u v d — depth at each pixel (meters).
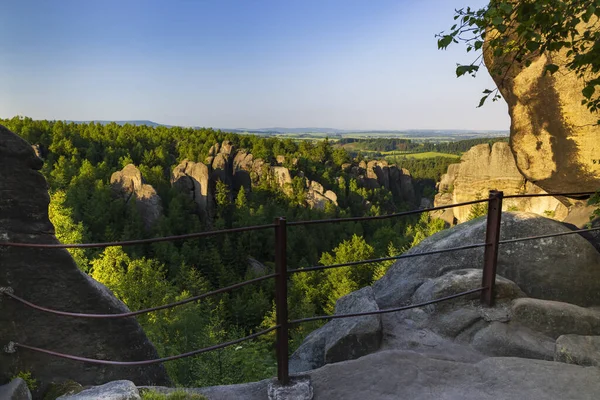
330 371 3.51
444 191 81.06
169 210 77.00
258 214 83.12
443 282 5.05
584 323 4.43
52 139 111.62
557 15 2.89
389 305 5.46
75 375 3.92
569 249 5.42
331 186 120.88
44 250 3.70
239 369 10.04
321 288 50.62
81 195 71.88
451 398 3.12
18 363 3.64
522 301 4.61
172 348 20.44
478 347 4.29
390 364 3.54
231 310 45.84
